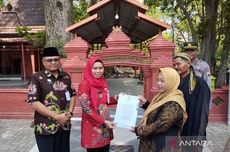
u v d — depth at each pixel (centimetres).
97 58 400
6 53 2531
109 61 834
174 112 309
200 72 540
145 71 849
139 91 1412
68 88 409
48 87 390
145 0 1318
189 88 357
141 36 1470
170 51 838
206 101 351
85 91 392
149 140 334
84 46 828
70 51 834
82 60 826
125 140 644
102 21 1107
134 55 838
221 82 1102
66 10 978
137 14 877
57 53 394
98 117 393
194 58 541
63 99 399
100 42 1873
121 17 1172
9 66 2547
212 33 1180
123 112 376
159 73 327
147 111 332
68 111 406
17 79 2303
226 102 827
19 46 2162
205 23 1155
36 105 382
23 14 2298
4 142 664
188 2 1352
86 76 399
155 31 1016
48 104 391
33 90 385
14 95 868
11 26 2250
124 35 834
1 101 872
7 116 874
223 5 1254
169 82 318
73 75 830
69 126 415
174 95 319
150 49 841
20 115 871
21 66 2350
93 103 393
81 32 1046
